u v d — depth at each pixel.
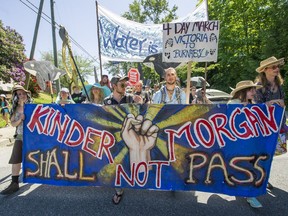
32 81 22.17
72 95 6.08
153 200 3.24
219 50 22.33
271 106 3.04
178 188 3.15
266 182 3.01
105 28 5.71
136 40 5.82
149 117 3.24
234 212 2.91
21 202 3.20
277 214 2.85
